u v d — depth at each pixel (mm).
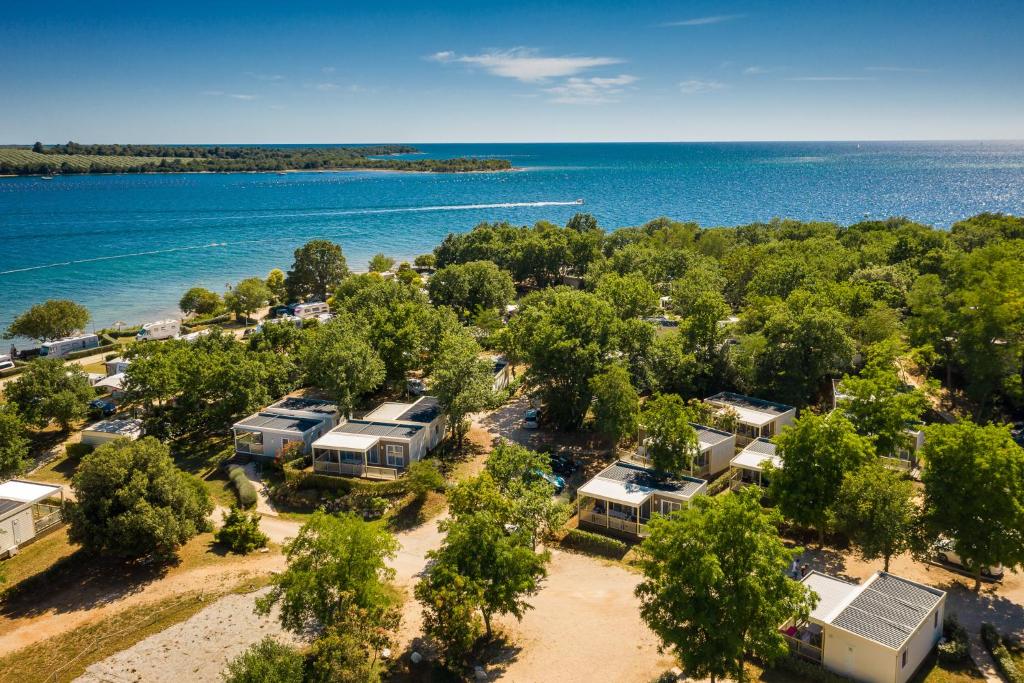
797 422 50781
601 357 71938
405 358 79562
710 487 57562
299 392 85562
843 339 72688
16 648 40688
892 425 55312
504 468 51250
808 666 37188
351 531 38344
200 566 49125
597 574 48625
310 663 36031
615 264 133000
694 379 77875
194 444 71312
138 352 74438
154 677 37938
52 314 106812
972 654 38562
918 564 48188
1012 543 42062
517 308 115250
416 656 39062
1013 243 101750
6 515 50062
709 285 110438
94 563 49000
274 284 146875
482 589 37719
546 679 37625
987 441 43062
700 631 33938
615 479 56031
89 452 67062
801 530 52812
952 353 76875
